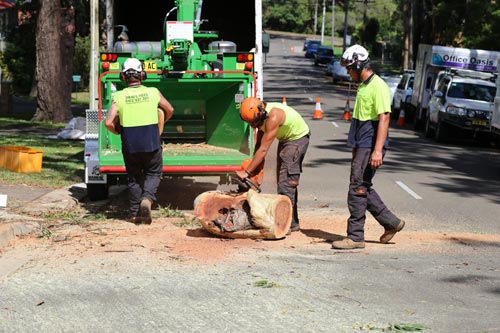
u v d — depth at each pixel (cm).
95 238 1083
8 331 692
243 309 762
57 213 1282
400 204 1565
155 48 1559
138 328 703
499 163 2433
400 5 10300
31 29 5206
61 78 3228
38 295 805
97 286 841
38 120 3241
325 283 864
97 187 1443
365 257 1007
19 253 987
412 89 3931
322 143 2761
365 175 1052
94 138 1450
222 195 1103
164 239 1080
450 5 5603
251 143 1362
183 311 754
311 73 8662
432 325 720
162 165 1235
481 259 1024
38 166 1783
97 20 1823
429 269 950
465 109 2962
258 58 1758
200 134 1508
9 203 1346
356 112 1048
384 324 719
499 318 748
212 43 1595
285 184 1138
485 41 5525
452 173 2131
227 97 1427
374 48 12419
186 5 1538
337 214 1388
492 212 1494
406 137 3219
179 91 1428
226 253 1000
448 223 1345
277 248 1045
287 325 714
